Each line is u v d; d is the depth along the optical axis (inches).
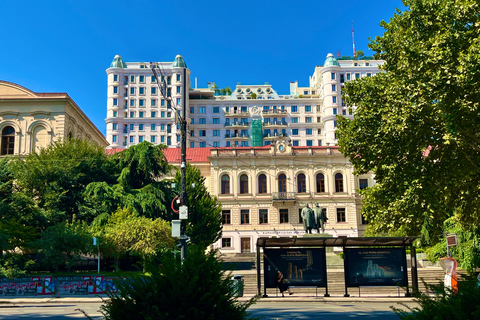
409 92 754.8
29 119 1968.5
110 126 4630.9
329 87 4690.0
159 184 1801.2
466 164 773.3
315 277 976.9
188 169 1948.8
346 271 974.4
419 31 810.8
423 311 274.5
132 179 1803.6
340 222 2422.5
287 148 2493.8
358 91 932.0
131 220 1398.9
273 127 4712.1
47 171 1549.0
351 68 4739.2
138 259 1544.0
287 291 1112.8
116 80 4707.2
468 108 673.0
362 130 876.0
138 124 4645.7
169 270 296.5
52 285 1135.6
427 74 716.7
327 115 4630.9
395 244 965.8
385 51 911.7
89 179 1667.1
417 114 734.5
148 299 287.1
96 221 1473.9
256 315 663.8
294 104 4793.3
